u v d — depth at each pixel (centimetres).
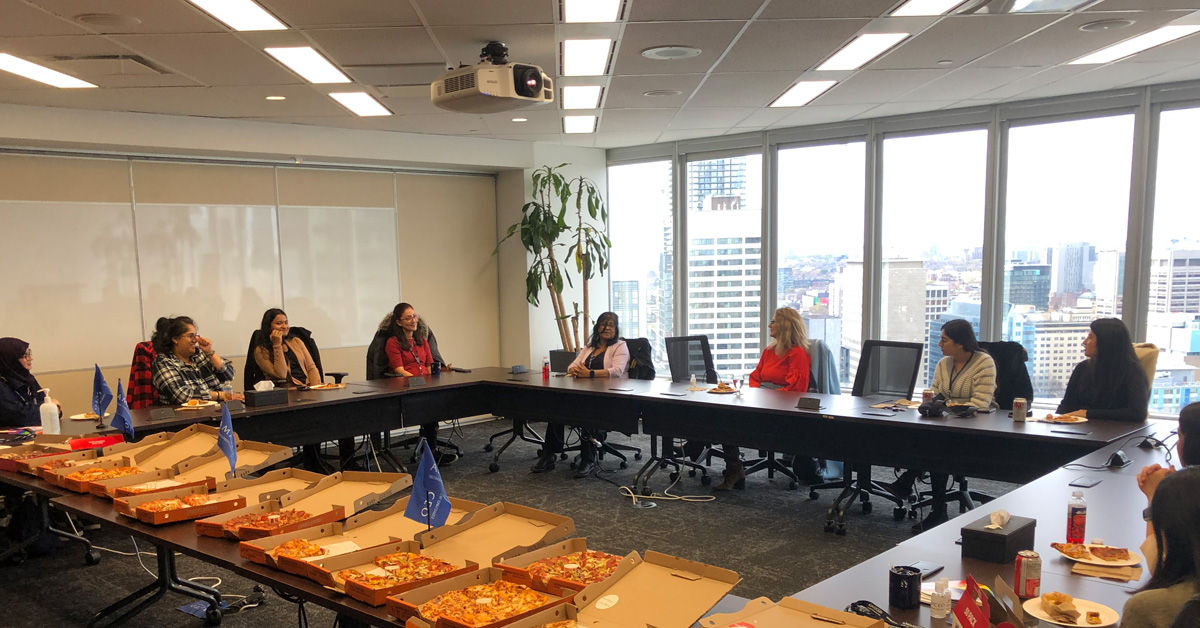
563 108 546
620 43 381
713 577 164
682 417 468
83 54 377
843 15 342
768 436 435
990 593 132
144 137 529
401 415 509
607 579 162
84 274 545
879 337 651
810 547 390
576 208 756
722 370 732
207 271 599
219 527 217
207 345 482
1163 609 133
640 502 473
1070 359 564
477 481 530
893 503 466
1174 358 521
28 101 476
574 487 511
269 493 247
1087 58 432
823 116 607
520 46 382
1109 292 542
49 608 332
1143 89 507
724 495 486
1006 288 587
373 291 686
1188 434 170
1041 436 335
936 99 546
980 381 404
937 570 186
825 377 502
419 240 713
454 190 732
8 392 402
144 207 569
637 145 747
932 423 365
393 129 623
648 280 771
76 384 544
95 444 331
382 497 236
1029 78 482
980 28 367
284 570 188
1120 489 257
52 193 530
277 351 513
